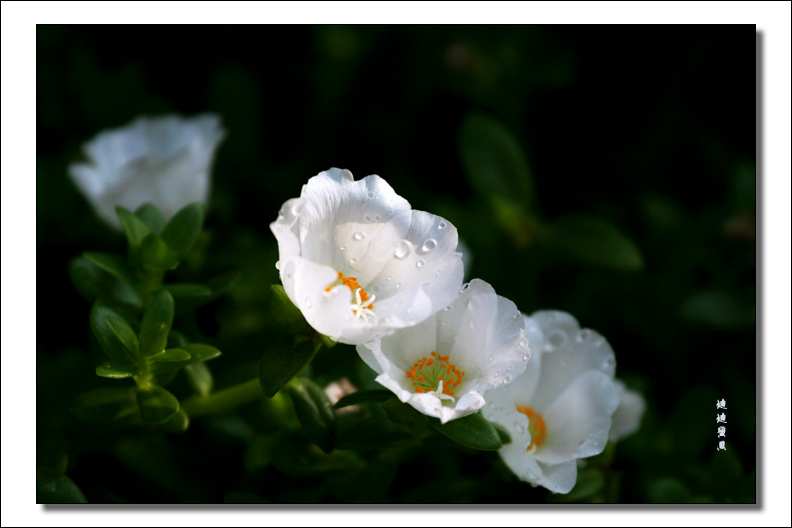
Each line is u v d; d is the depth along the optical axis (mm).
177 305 457
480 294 415
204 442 462
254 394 437
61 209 507
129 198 473
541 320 440
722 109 547
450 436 412
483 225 520
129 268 453
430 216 416
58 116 529
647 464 465
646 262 522
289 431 449
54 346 482
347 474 447
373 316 410
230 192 528
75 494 435
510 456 425
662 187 547
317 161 544
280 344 416
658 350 504
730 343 503
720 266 516
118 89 539
